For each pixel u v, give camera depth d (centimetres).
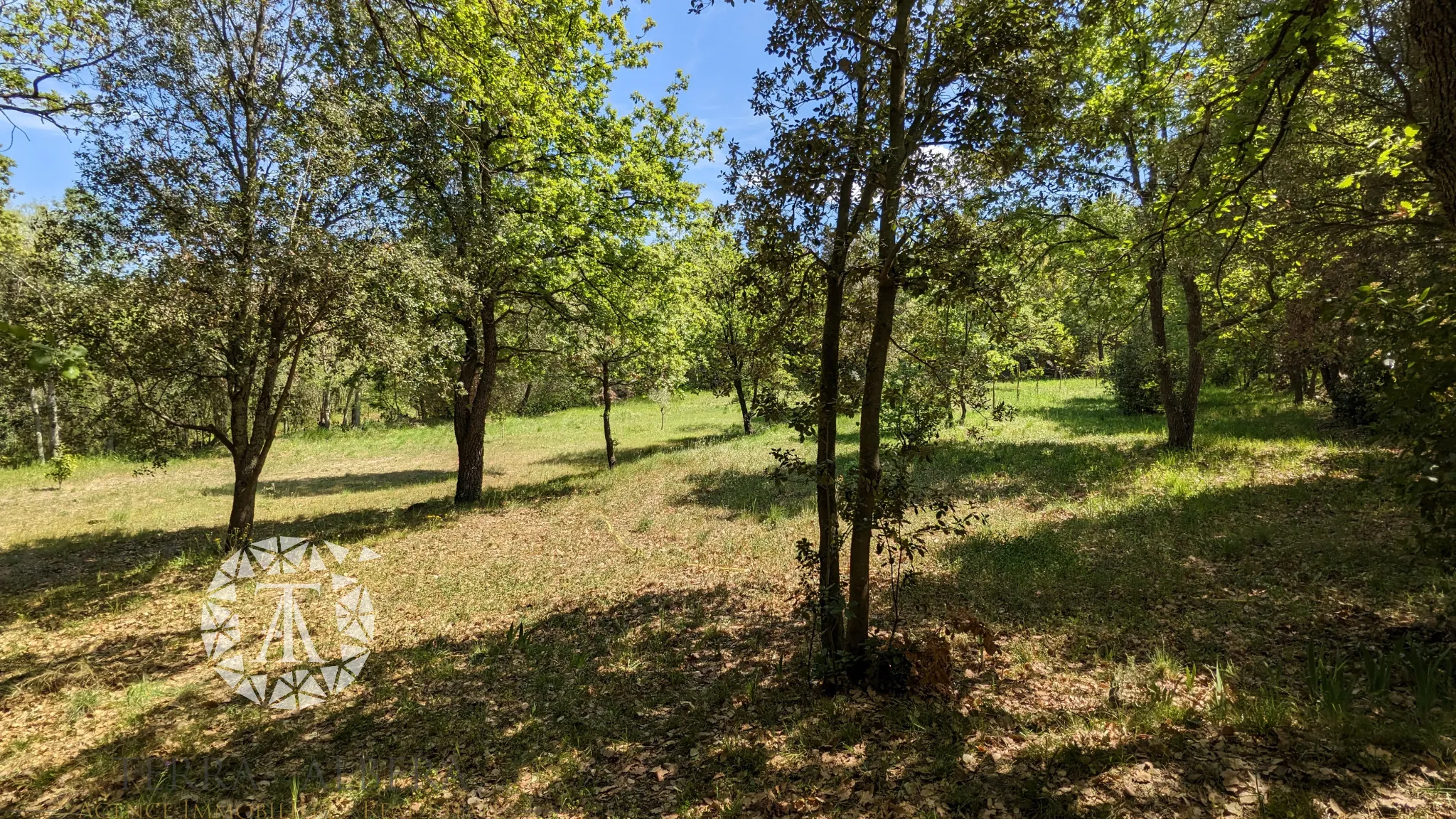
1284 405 2048
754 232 520
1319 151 1030
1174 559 744
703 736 483
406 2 696
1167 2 984
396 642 738
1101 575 714
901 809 364
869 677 519
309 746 519
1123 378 2336
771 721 492
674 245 1689
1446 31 368
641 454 2298
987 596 700
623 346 1862
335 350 1180
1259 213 795
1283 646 514
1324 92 849
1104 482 1161
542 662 650
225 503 1817
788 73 510
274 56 1110
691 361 2095
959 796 365
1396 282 529
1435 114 381
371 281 1094
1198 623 576
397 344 1161
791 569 880
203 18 1042
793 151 487
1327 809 307
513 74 973
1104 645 561
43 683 661
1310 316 878
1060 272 1441
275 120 1069
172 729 557
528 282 1550
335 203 1113
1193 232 770
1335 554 680
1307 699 429
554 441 3053
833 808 377
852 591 516
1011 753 406
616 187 1512
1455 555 439
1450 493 418
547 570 977
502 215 1362
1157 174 1234
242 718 573
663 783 430
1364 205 820
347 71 1134
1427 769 324
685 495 1445
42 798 465
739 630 695
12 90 820
